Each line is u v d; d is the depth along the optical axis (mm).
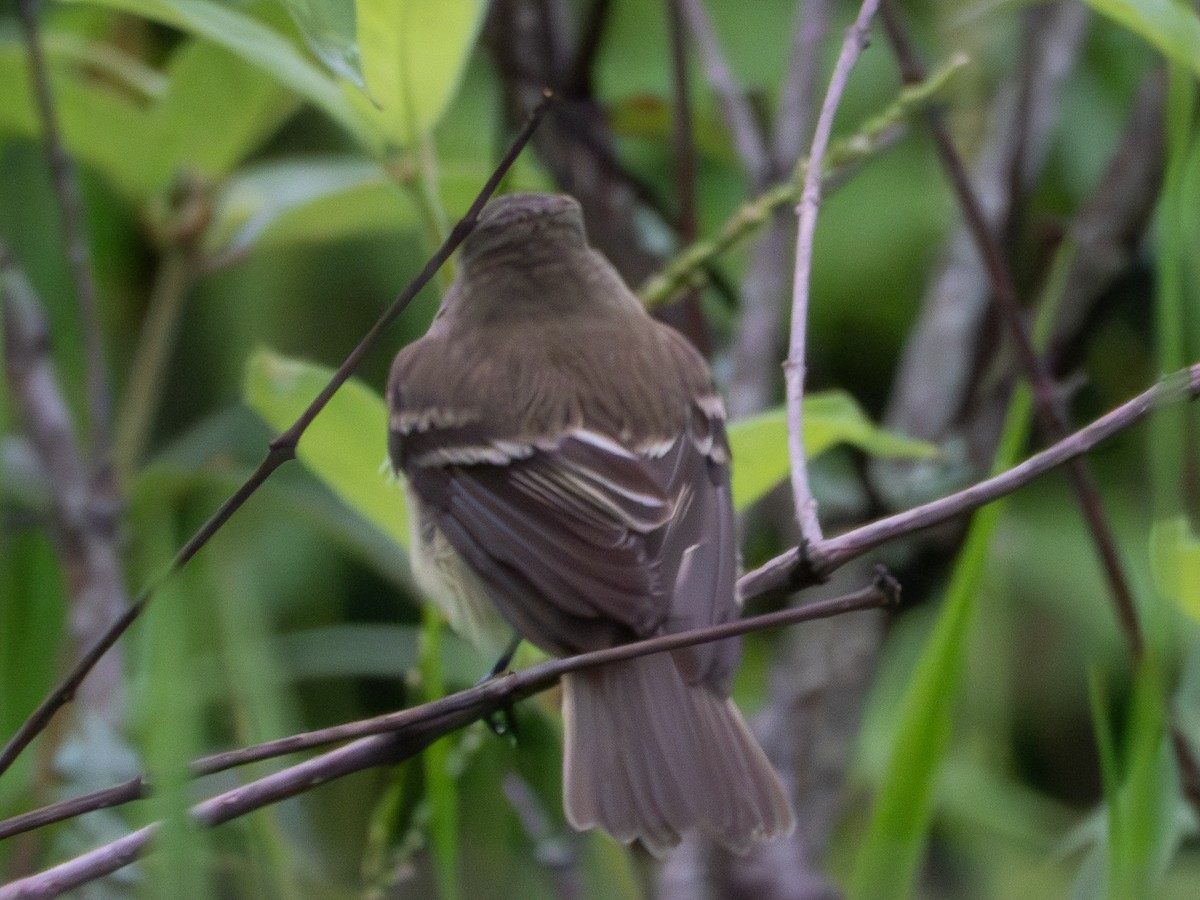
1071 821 9531
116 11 10727
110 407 10977
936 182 10633
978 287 9328
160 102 9031
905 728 6488
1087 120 11102
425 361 7770
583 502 7039
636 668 6453
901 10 11008
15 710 8359
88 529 9008
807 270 6348
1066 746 10094
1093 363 10547
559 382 7418
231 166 9336
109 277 11039
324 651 9383
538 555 6883
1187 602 6434
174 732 5074
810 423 7176
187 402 11219
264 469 5223
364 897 7461
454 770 7098
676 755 6316
